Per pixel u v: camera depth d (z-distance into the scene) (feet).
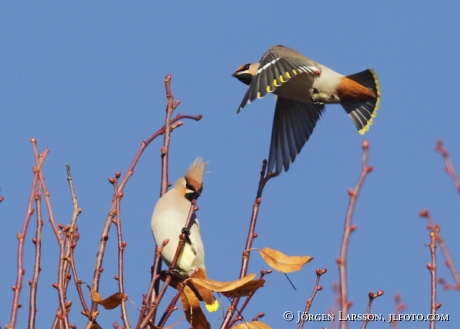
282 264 29.01
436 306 24.90
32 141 28.48
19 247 26.14
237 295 28.63
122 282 27.71
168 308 27.27
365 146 20.31
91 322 26.35
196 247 33.78
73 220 27.45
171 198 34.47
